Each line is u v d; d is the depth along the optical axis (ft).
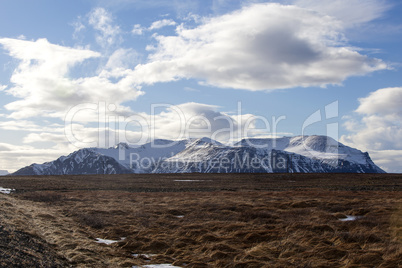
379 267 56.85
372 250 66.33
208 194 195.93
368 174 425.28
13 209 99.45
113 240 82.69
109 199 166.30
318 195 177.68
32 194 175.32
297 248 69.31
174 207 133.39
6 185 259.60
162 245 74.38
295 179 377.50
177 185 299.38
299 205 129.80
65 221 98.94
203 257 66.13
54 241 71.31
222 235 84.53
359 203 131.85
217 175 442.91
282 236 79.36
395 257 60.70
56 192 212.23
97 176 419.33
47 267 50.24
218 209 123.95
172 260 65.87
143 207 134.10
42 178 358.43
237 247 73.31
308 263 59.72
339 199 151.64
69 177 389.60
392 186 271.49
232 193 200.95
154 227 94.94
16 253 51.49
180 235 84.69
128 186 285.43
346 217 106.22
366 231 80.48
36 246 60.08
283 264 59.52
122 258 64.54
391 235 76.48
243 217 104.83
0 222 71.20
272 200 153.38
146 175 447.01
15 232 64.95
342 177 391.24
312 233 81.20
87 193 204.33
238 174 453.58
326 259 63.26
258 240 78.28
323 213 110.01
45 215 100.58
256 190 241.14
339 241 73.87
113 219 105.91
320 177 394.93
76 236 79.61
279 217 104.42
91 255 62.69
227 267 59.77
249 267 59.16
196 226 92.94
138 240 79.56
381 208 111.86
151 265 62.28
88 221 100.22
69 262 57.21
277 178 391.45
